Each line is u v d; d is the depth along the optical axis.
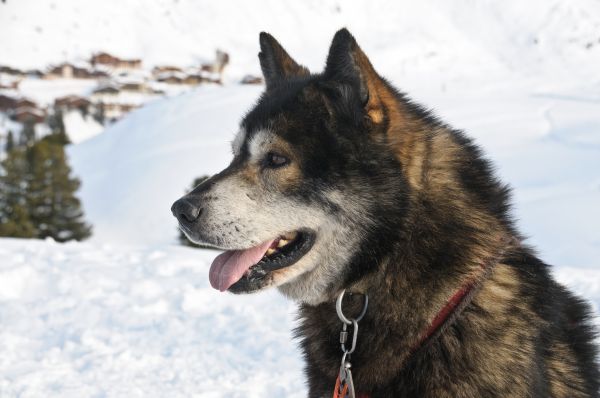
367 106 2.72
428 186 2.71
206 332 5.94
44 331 5.91
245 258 2.94
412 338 2.59
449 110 84.19
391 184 2.69
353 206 2.72
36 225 28.39
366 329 2.70
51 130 106.19
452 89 129.00
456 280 2.59
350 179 2.74
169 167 49.12
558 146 51.78
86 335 5.70
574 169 39.59
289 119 2.88
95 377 4.88
